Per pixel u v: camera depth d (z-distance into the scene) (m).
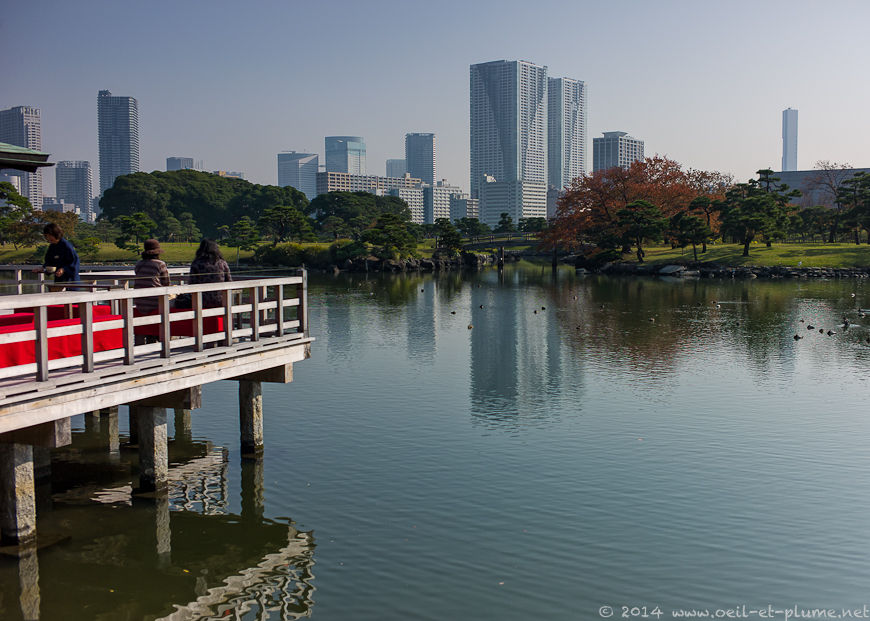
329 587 12.61
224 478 17.84
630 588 12.52
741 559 13.59
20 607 12.01
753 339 41.31
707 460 19.30
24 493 13.16
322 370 31.62
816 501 16.42
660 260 115.19
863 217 124.00
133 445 20.20
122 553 13.84
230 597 12.31
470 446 20.52
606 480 17.77
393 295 73.19
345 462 19.06
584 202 135.62
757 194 128.62
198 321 15.00
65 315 15.43
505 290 79.88
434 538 14.48
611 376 30.62
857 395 26.94
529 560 13.54
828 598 12.21
